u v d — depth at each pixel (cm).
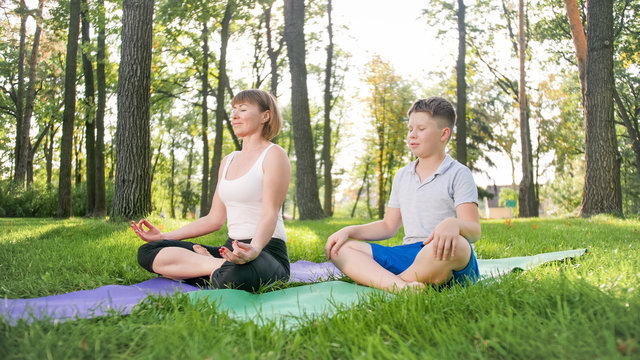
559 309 163
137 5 783
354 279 281
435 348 151
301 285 308
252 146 320
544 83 2492
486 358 136
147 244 313
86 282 308
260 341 164
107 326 179
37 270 340
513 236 572
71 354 148
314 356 152
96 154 1462
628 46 1877
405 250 283
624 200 2933
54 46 2139
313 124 3222
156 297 228
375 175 3491
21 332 167
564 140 2648
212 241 565
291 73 1323
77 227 671
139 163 772
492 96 2738
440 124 285
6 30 2230
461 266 251
